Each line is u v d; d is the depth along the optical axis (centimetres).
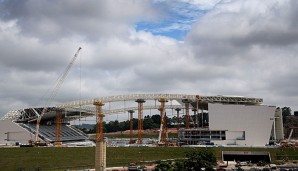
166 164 16862
